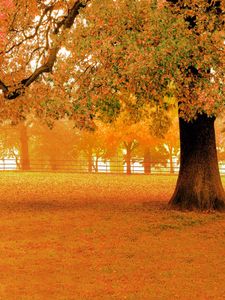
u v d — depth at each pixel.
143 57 13.58
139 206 20.59
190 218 17.53
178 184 19.92
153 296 8.79
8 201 22.47
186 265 11.05
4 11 16.41
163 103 22.61
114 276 10.11
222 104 14.77
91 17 14.76
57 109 15.66
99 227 15.59
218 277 10.09
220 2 16.06
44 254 12.04
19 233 14.68
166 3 15.02
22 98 19.80
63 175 43.34
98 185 31.84
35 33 19.97
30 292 8.98
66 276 10.10
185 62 14.91
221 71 14.79
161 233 14.79
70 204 21.36
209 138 19.67
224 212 19.02
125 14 14.79
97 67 15.15
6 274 10.24
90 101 15.25
